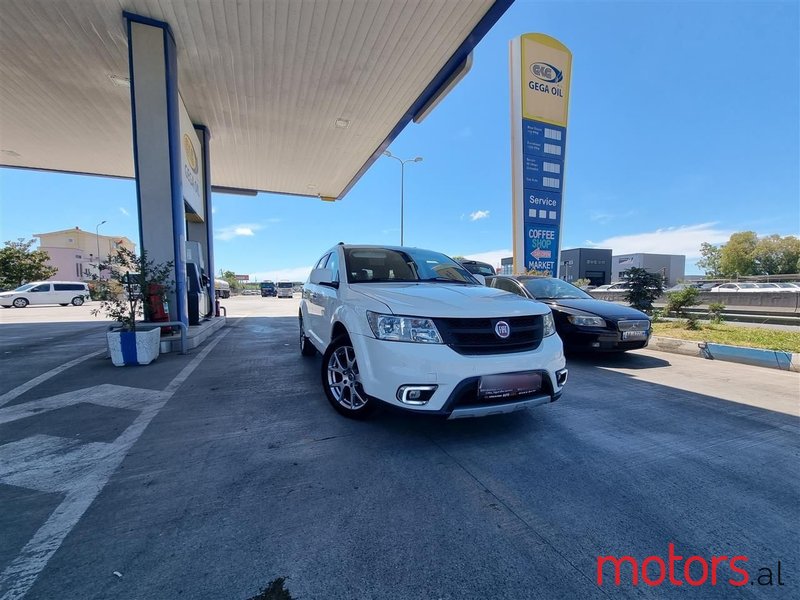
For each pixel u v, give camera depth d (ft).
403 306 8.93
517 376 8.74
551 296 20.88
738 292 40.45
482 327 8.72
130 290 17.11
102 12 19.57
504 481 7.43
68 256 149.07
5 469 7.66
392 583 4.89
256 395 12.68
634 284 31.99
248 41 21.80
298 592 4.72
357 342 9.50
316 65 24.11
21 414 10.80
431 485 7.22
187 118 28.66
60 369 16.25
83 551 5.32
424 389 8.23
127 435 9.35
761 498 7.01
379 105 29.17
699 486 7.38
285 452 8.49
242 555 5.31
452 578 4.99
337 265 13.44
